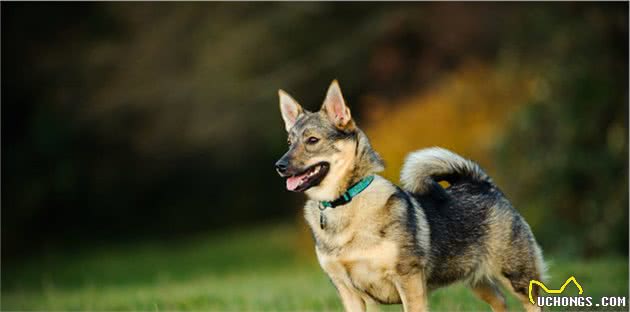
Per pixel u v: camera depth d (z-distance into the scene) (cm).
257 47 2205
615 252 1469
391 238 645
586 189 1530
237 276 1722
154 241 2664
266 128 2323
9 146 2580
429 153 720
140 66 2297
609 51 1543
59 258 2445
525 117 1568
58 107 2430
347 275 662
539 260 751
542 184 1552
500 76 1759
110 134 2430
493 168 1639
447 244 691
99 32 2408
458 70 1925
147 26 2297
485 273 726
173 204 2767
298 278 1385
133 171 2644
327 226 660
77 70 2394
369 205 652
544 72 1592
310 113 686
